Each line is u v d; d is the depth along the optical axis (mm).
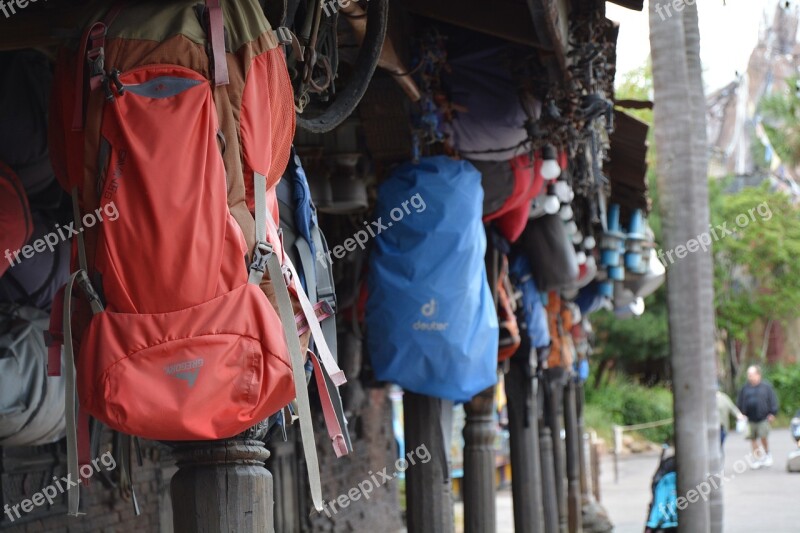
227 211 3262
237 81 3406
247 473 3557
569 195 8727
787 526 16016
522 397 11148
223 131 3357
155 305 3199
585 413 34062
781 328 49656
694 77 8391
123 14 3416
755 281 45469
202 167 3248
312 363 4078
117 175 3229
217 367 3164
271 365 3234
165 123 3254
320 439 12805
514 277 9680
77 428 3494
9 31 4332
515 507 11273
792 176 46125
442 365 6152
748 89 45688
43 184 5062
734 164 46938
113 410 3123
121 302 3205
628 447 34000
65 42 3510
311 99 5617
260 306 3256
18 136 4898
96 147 3279
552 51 6598
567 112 7164
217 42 3352
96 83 3301
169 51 3334
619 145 12531
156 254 3180
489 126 7105
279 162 3625
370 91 6723
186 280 3186
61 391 4910
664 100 8219
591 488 22922
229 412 3186
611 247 13422
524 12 6469
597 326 37594
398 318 6172
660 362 40625
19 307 4906
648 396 37125
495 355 6316
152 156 3223
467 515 8172
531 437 11219
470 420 8242
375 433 15648
